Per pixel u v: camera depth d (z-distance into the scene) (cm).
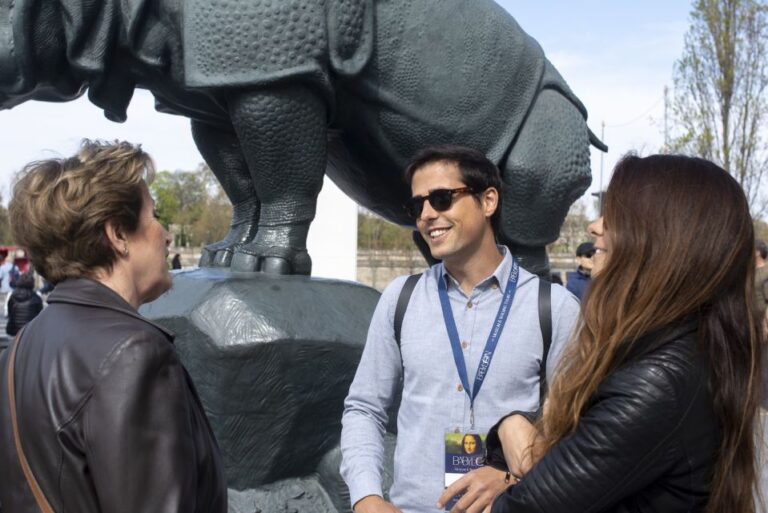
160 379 154
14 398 159
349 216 857
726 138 2253
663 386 146
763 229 2262
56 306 167
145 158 178
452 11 441
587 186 494
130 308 167
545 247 503
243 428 377
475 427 223
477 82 448
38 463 152
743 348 152
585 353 158
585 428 151
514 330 228
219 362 366
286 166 409
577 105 498
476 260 235
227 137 466
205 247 473
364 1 406
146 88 444
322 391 384
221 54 385
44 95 436
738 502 149
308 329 374
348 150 474
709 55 2256
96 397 149
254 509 378
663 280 152
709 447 149
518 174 467
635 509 152
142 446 148
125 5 401
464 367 227
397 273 2994
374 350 243
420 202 237
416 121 439
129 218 173
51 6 398
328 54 396
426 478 226
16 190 173
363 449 234
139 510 146
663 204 158
